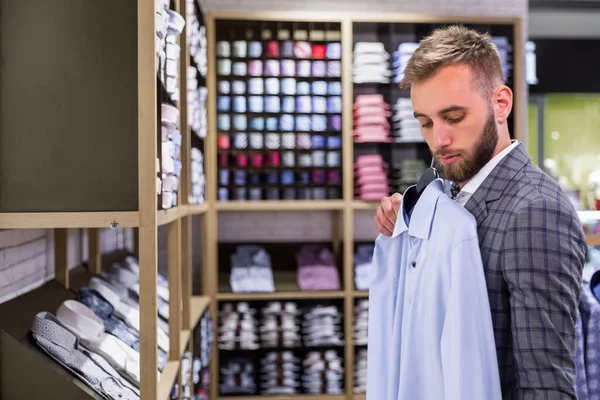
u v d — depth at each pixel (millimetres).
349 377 4945
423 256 1553
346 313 4945
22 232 2764
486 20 4969
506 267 1398
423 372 1543
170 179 2408
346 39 4898
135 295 3424
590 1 6438
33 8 1998
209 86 4863
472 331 1392
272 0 5336
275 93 4965
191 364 3357
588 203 6434
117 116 2000
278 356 5004
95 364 2201
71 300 2566
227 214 5445
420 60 1445
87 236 3873
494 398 1377
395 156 5344
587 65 6492
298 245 5426
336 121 4996
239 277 4996
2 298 2498
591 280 2135
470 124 1431
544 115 6508
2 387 2025
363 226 5523
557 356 1328
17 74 1999
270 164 5023
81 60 2004
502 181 1483
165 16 2273
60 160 2004
